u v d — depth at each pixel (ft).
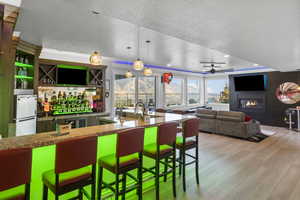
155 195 8.27
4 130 10.93
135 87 23.27
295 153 13.98
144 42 13.67
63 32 11.41
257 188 8.81
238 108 29.25
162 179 9.69
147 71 16.19
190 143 9.26
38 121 14.25
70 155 5.11
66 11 8.46
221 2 6.14
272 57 15.02
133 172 8.68
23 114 12.00
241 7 6.46
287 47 11.89
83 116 16.89
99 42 13.65
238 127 18.31
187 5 6.34
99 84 19.15
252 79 27.20
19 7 7.68
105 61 20.18
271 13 6.94
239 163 12.00
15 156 4.12
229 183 9.33
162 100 26.58
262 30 8.81
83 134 6.73
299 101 23.61
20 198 4.48
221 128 19.69
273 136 19.53
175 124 8.34
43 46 14.56
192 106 32.48
